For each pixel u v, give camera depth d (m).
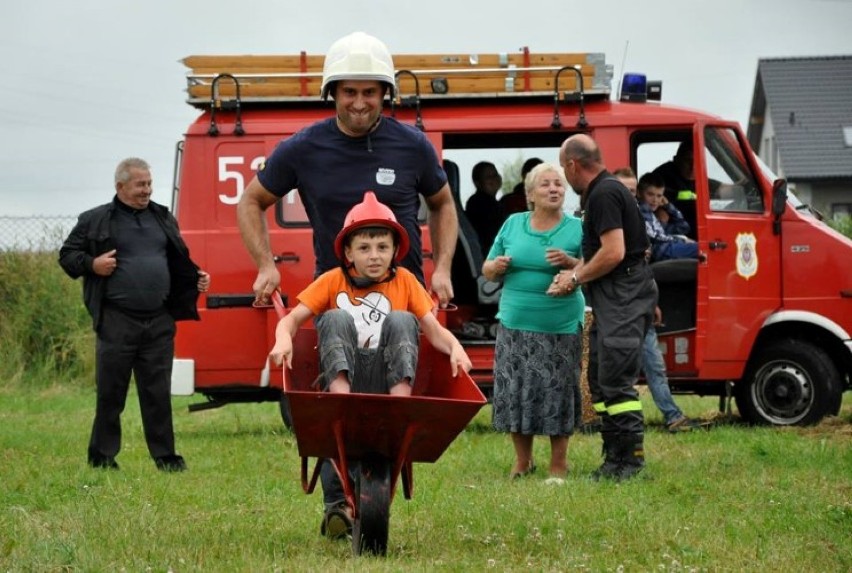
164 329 11.84
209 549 7.37
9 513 8.66
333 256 7.66
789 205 15.01
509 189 15.22
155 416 11.77
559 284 10.41
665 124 14.91
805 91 71.94
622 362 10.43
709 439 13.18
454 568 6.77
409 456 7.07
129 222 11.84
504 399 10.80
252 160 14.60
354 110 7.44
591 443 13.37
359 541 7.02
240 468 11.68
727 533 7.89
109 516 8.47
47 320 23.42
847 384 15.52
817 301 14.87
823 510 8.69
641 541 7.65
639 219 10.49
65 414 17.98
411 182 7.64
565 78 14.82
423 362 7.45
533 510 8.64
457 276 15.25
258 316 14.52
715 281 14.80
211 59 14.71
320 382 7.14
